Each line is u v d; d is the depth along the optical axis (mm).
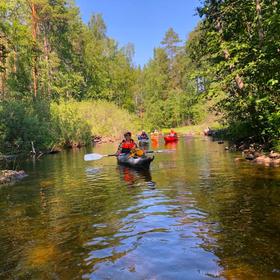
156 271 3947
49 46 42531
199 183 8695
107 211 6605
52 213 6703
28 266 4270
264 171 9500
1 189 9562
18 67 32906
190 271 3898
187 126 54719
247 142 16578
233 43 14938
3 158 17172
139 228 5477
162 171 11188
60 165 14648
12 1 30406
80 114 32688
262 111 13117
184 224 5527
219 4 16672
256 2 12766
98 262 4277
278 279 3590
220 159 13016
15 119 20516
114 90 56750
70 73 43281
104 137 34719
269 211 5871
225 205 6438
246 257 4160
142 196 7688
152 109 59062
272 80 10836
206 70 16719
